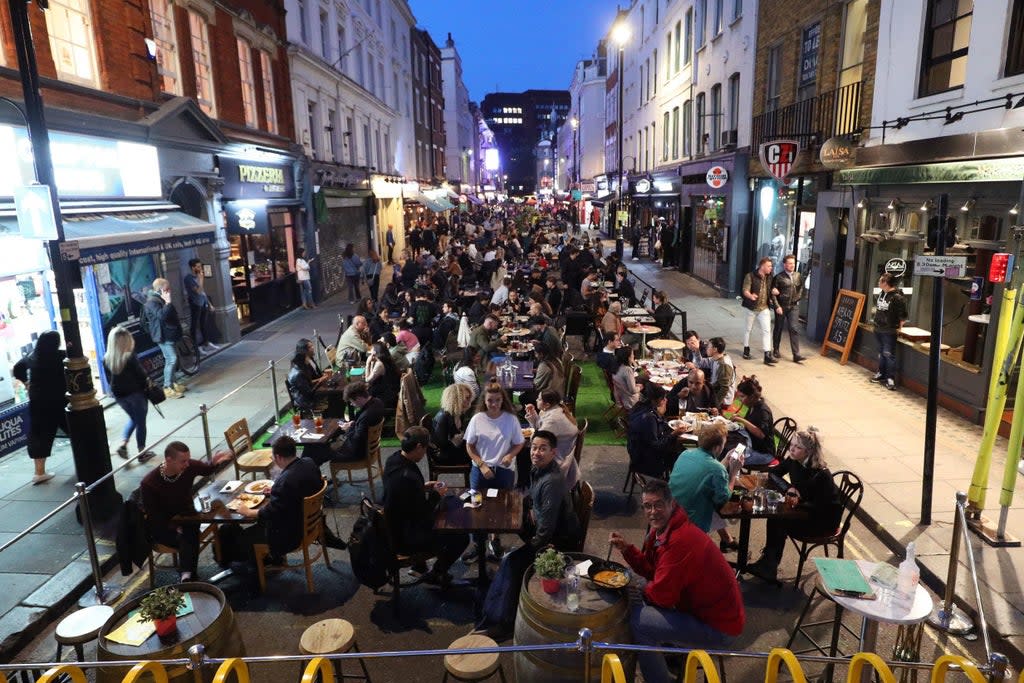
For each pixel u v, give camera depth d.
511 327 14.51
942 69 10.33
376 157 32.56
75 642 4.77
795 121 15.80
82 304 11.04
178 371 12.77
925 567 6.16
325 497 8.26
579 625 4.38
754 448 7.59
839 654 5.21
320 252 22.72
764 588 6.17
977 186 9.41
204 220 14.80
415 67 44.47
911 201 11.09
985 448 6.64
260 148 17.59
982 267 9.53
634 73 38.66
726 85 21.22
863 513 7.26
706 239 24.45
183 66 13.95
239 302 17.05
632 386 9.40
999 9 8.80
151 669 3.55
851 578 4.61
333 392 9.94
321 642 4.63
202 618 4.66
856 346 13.30
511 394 11.20
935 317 6.50
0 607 5.80
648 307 18.80
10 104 8.88
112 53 11.43
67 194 10.12
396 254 36.91
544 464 5.52
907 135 11.02
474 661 4.52
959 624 5.43
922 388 11.04
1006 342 6.46
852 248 13.10
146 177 12.15
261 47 18.27
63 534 7.08
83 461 7.20
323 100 23.72
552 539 5.71
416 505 5.73
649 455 7.42
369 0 31.41
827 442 9.13
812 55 15.29
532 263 26.84
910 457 8.59
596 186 52.00
